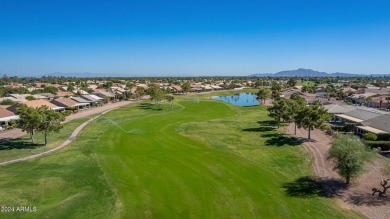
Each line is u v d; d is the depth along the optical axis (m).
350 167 41.34
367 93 151.25
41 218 32.53
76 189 40.62
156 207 36.06
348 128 76.88
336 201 37.91
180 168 49.88
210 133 76.50
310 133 75.19
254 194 39.88
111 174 46.69
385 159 53.25
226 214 34.59
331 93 174.75
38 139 68.56
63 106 116.19
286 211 35.31
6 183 41.91
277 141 67.00
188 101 155.62
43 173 46.19
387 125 70.75
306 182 43.94
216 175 46.75
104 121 93.12
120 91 184.50
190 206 36.44
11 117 88.06
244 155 57.00
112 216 33.69
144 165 51.19
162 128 82.62
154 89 142.12
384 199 38.38
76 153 57.31
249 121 95.38
